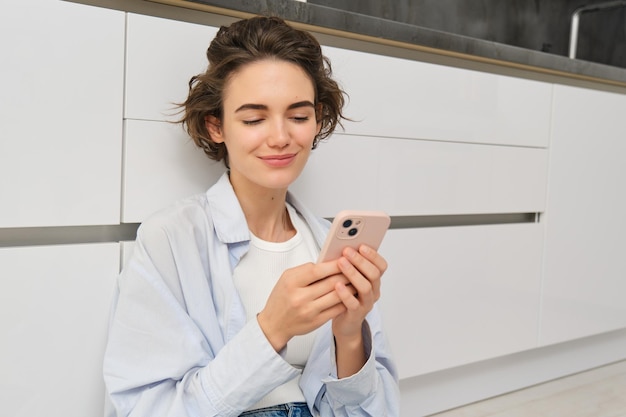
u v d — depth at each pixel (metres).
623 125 1.68
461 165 1.37
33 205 0.84
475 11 2.06
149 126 0.94
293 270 0.69
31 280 0.85
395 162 1.25
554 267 1.58
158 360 0.76
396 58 1.22
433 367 1.36
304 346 0.89
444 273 1.36
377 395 0.83
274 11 1.05
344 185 1.18
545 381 1.69
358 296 0.71
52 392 0.88
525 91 1.45
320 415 0.86
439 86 1.30
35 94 0.83
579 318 1.65
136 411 0.73
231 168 0.88
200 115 0.87
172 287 0.79
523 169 1.48
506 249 1.47
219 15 1.05
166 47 0.94
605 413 1.49
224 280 0.82
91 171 0.89
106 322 0.92
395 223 1.32
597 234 1.67
